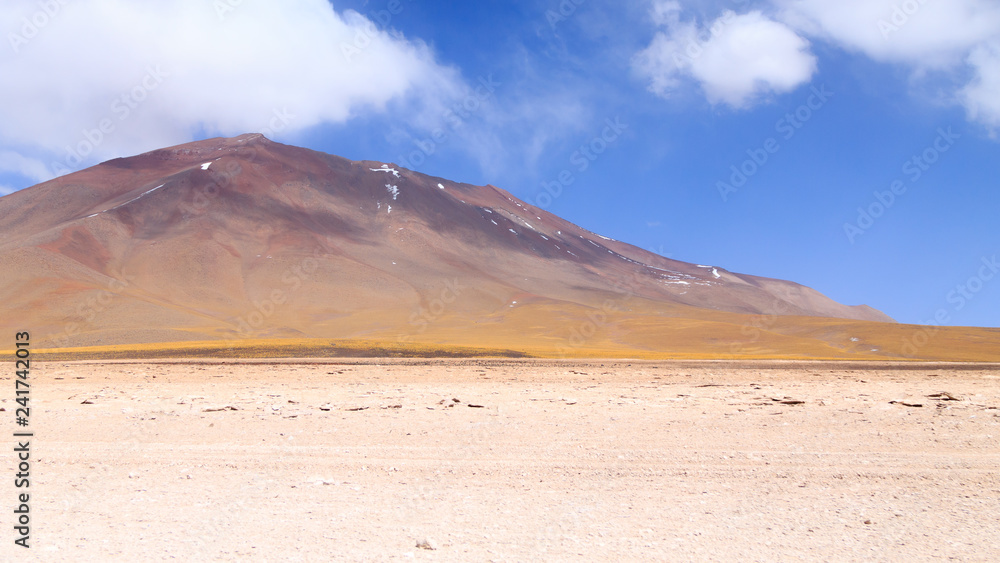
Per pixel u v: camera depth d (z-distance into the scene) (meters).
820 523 6.57
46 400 17.48
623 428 12.14
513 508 7.09
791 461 9.27
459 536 6.16
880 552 5.75
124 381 23.89
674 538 6.11
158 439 11.02
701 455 9.66
